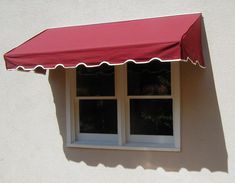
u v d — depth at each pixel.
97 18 7.72
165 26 6.55
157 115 7.37
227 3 6.73
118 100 7.47
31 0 8.34
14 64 6.86
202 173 6.89
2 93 8.57
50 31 7.92
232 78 6.70
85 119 7.98
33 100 8.30
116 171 7.48
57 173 8.06
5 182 8.58
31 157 8.32
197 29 6.57
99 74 7.80
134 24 7.10
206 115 6.86
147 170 7.24
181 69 7.02
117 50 5.98
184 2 7.05
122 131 7.46
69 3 7.97
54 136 8.09
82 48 6.29
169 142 7.28
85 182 7.78
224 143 6.75
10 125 8.51
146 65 7.42
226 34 6.74
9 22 8.57
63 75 7.99
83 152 7.77
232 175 6.70
